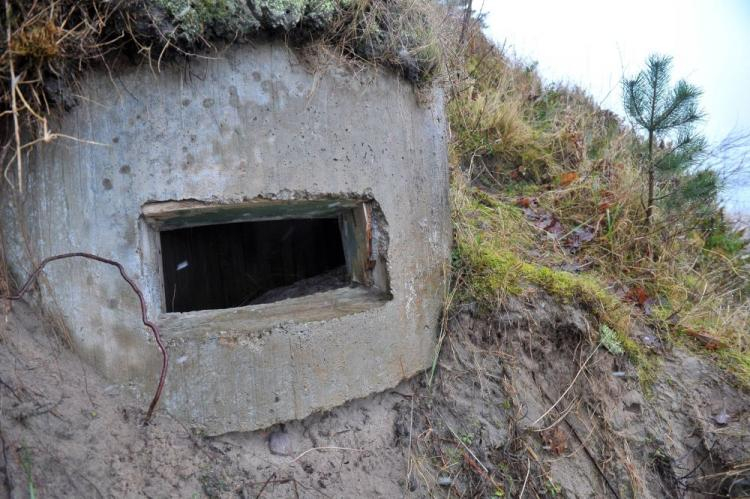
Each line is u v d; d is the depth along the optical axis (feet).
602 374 9.11
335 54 6.63
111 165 5.71
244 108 6.09
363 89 6.88
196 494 5.96
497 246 10.19
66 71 5.37
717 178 11.70
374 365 7.15
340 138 6.66
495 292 8.75
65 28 5.17
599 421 8.82
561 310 9.10
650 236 11.68
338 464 6.84
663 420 9.30
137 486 5.70
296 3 6.06
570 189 12.46
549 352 8.87
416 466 7.34
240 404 6.27
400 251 7.38
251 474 6.30
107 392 5.80
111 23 5.37
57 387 5.59
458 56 11.53
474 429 7.92
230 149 6.04
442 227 8.33
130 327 5.86
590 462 8.47
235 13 5.78
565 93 16.84
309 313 6.82
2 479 5.21
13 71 4.90
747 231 15.35
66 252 5.69
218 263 10.60
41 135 5.49
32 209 5.66
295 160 6.34
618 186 12.55
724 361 10.12
